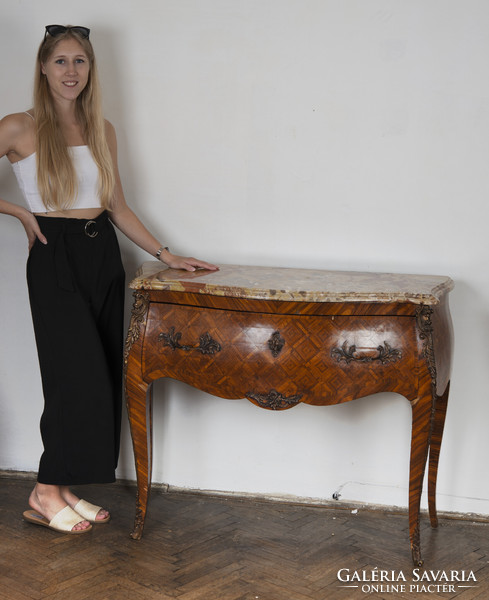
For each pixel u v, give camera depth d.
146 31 3.21
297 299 2.61
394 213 3.12
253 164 3.21
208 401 3.37
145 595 2.54
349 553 2.88
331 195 3.17
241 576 2.69
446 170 3.05
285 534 3.03
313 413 3.29
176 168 3.28
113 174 3.01
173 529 3.05
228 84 3.17
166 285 2.73
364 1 3.02
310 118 3.13
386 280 2.88
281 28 3.10
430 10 2.97
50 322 2.94
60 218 2.94
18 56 3.30
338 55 3.07
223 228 3.29
